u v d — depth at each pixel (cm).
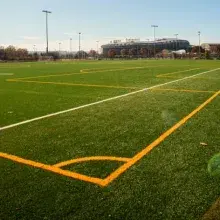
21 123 643
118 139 522
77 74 2170
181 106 821
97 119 670
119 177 373
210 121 645
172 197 323
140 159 431
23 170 396
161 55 10612
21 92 1166
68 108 808
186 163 414
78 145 493
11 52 9962
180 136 538
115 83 1472
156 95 1036
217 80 1583
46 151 466
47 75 2094
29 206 310
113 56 11288
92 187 348
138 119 666
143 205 308
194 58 8719
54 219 287
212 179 365
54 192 337
